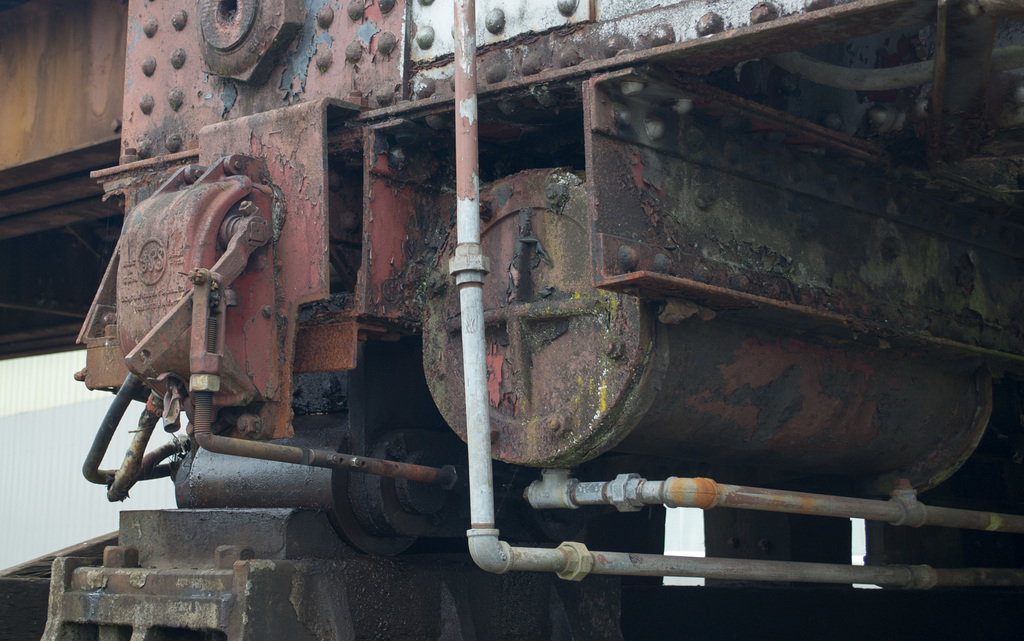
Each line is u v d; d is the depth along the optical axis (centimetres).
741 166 366
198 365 336
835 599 549
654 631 562
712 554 615
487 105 359
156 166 440
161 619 358
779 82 372
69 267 801
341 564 376
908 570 422
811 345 403
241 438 361
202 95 436
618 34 336
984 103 338
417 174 393
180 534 402
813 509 372
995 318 471
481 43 365
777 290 369
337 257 405
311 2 410
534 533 460
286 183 379
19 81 625
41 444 2658
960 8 273
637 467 484
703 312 342
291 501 405
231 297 346
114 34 584
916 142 386
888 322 407
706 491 329
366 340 405
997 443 552
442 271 379
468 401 323
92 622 379
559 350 351
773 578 372
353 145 392
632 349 333
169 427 345
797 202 389
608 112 323
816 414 413
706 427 381
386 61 387
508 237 364
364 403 407
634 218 327
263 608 347
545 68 348
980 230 465
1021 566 595
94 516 2519
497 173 412
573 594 461
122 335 373
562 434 346
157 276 361
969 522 442
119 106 573
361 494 398
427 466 401
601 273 311
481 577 423
